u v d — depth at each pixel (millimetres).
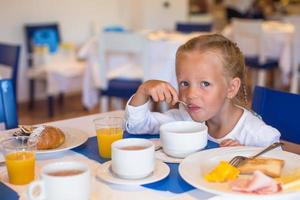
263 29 4285
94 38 3865
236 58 1187
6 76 3031
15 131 1217
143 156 849
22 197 799
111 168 910
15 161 862
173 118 1294
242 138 1195
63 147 1081
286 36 4152
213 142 1151
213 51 1106
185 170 881
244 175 873
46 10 4668
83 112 4172
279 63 4262
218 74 1115
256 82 4477
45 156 1055
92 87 3844
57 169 775
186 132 1067
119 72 3396
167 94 1131
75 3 4910
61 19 4816
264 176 787
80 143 1110
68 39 4910
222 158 971
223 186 800
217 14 6844
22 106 4434
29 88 4562
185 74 1116
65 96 4848
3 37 4383
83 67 4062
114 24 5348
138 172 849
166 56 2977
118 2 5344
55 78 3988
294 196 768
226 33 4555
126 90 3166
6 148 968
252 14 6531
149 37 3283
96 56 3693
